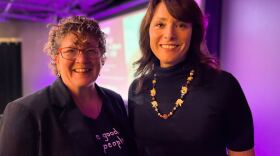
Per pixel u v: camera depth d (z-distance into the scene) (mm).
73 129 1061
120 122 1244
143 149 1259
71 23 1074
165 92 1246
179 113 1182
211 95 1156
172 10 1128
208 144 1135
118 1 4699
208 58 1245
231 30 2545
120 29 4648
